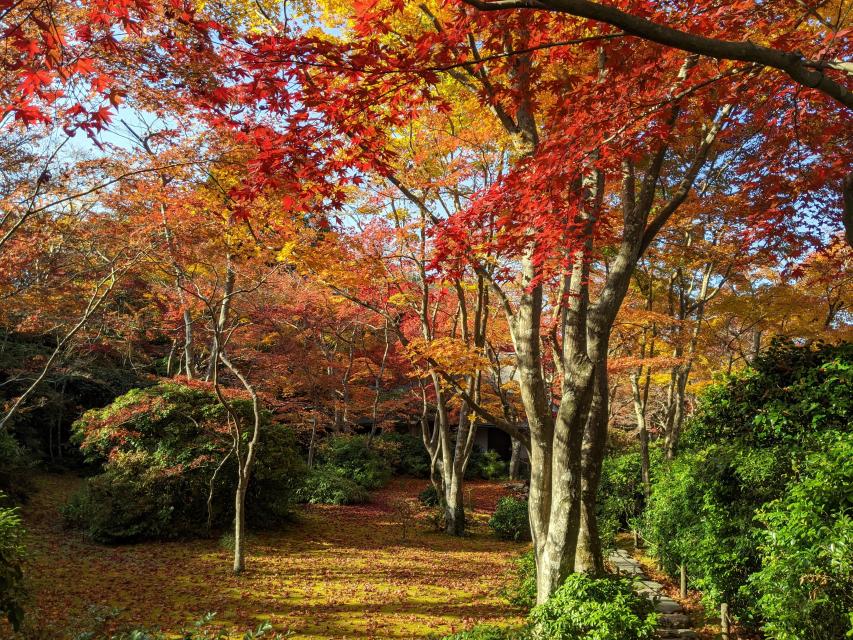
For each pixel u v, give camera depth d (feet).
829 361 22.67
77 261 35.37
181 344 71.15
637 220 20.81
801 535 15.31
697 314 45.19
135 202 30.19
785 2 16.40
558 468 21.50
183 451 45.19
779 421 22.61
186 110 23.03
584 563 21.49
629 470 50.70
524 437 26.30
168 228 31.50
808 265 29.35
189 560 38.52
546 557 21.42
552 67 22.88
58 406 62.44
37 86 13.16
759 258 31.22
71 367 56.54
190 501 44.98
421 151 32.19
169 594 31.04
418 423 101.76
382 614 29.25
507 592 31.65
